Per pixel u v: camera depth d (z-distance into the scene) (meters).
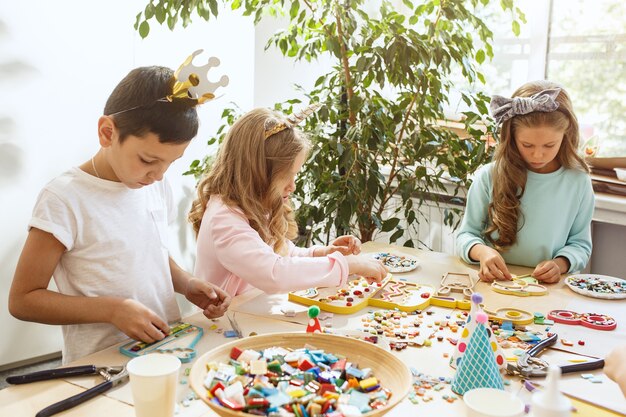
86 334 1.25
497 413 0.78
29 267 1.17
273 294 1.43
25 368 2.25
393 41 2.16
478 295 1.05
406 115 2.33
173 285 1.42
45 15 2.11
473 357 0.96
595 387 1.00
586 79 2.57
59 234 1.17
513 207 1.75
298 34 2.39
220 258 1.40
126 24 2.31
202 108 2.54
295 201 2.49
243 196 1.43
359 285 1.46
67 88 2.21
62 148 2.23
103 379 1.00
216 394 0.79
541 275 1.56
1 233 2.12
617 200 2.28
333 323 1.26
